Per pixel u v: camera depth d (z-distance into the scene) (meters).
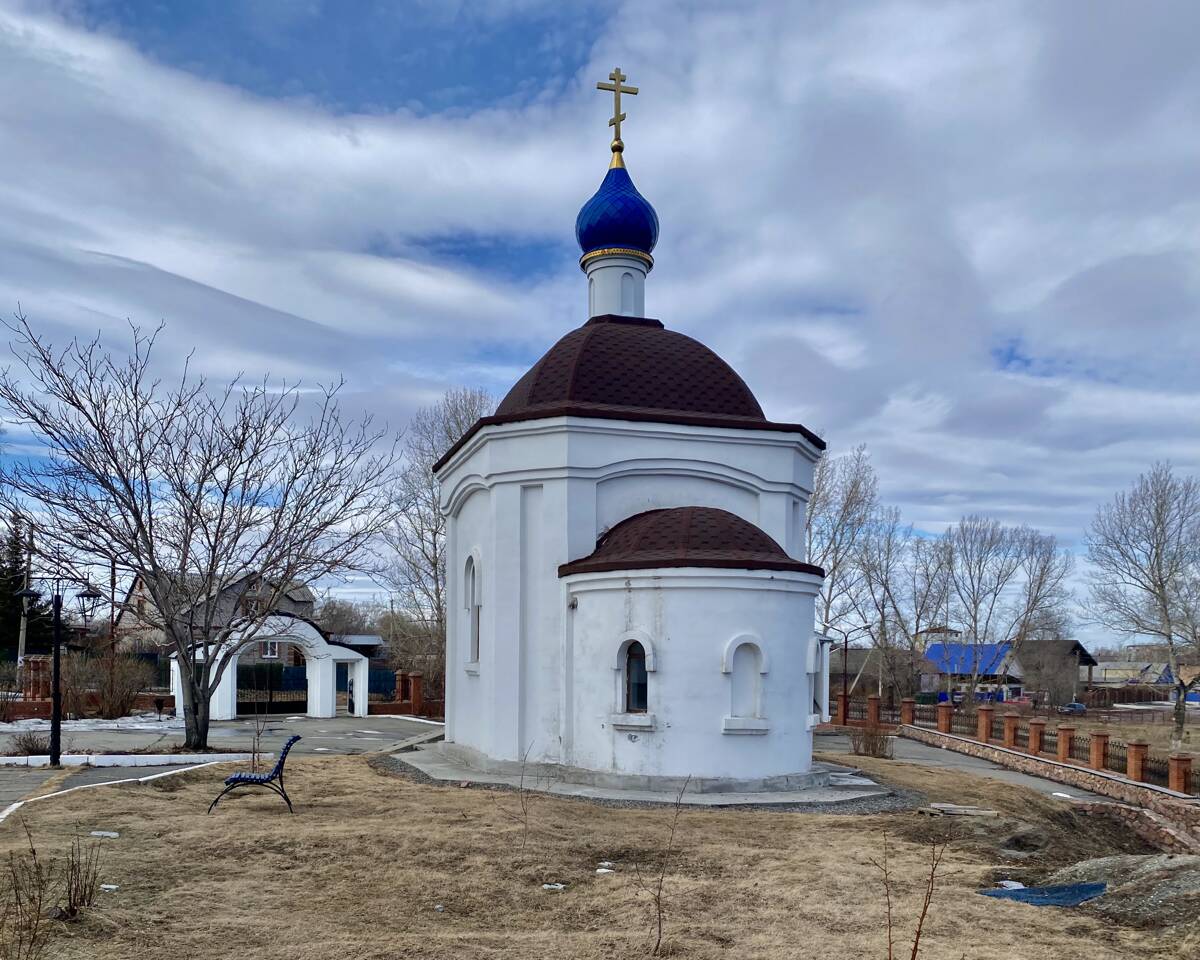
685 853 10.81
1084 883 9.65
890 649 56.47
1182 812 20.36
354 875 9.53
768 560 15.99
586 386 18.50
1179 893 8.59
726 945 7.62
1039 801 17.92
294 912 8.32
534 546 18.05
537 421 17.69
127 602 26.53
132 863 9.48
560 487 17.66
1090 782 24.67
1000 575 59.84
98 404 19.89
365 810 12.95
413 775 17.48
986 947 7.54
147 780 14.88
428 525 43.78
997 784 19.12
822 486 47.94
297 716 35.25
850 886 9.41
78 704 29.39
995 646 74.25
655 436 18.02
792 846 11.41
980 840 11.92
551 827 11.88
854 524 48.22
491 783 16.20
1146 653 103.94
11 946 6.79
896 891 9.30
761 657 15.82
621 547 16.73
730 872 10.02
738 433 18.44
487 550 19.11
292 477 21.92
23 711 30.42
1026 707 65.44
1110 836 17.34
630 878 9.66
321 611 55.38
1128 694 80.56
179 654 20.28
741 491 18.80
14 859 9.20
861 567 54.38
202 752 19.61
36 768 16.97
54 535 19.45
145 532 19.97
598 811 13.47
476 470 19.52
